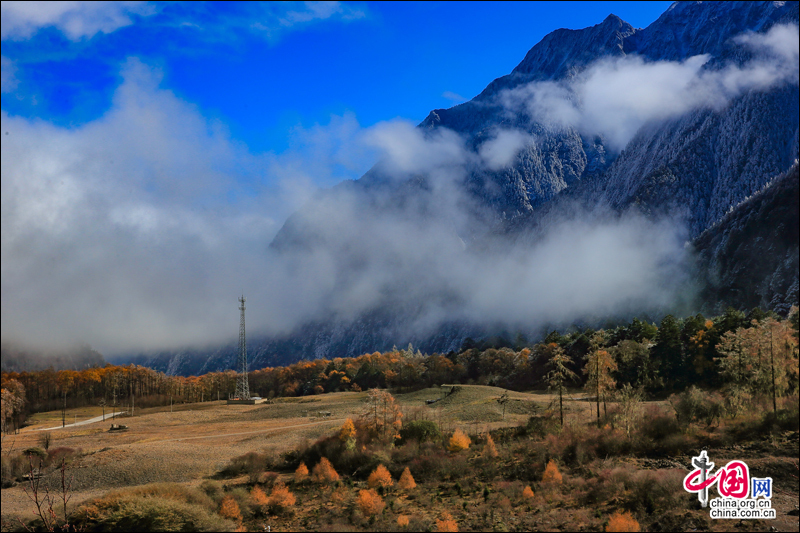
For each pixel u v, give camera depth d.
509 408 89.31
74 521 42.19
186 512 43.09
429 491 48.88
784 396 59.28
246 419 128.00
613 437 53.25
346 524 41.03
